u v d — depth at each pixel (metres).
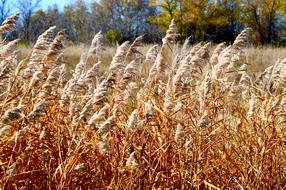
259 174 4.81
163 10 46.19
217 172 4.92
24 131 3.94
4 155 4.15
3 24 4.68
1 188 3.81
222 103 5.47
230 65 5.56
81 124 4.62
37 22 50.66
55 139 4.52
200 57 5.55
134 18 63.31
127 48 5.22
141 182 4.35
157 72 5.36
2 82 4.85
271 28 50.84
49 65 4.95
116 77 5.07
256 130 5.06
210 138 5.07
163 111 4.73
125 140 4.32
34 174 4.27
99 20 60.62
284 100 5.20
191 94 5.18
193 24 46.47
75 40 55.28
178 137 4.41
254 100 5.13
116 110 4.65
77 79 5.29
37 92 4.54
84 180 4.30
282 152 5.17
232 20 47.97
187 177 4.52
